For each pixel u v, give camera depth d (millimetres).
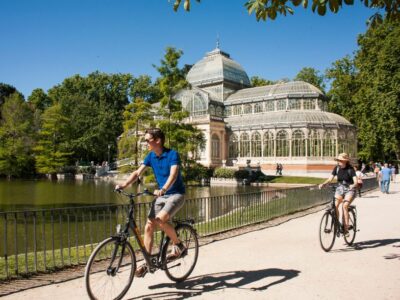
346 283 7496
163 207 7055
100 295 6441
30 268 8906
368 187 33656
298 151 63406
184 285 7395
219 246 11133
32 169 72375
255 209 16984
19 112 68875
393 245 11141
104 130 80938
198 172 38250
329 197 25391
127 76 92500
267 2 6918
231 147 71500
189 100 77750
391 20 8062
